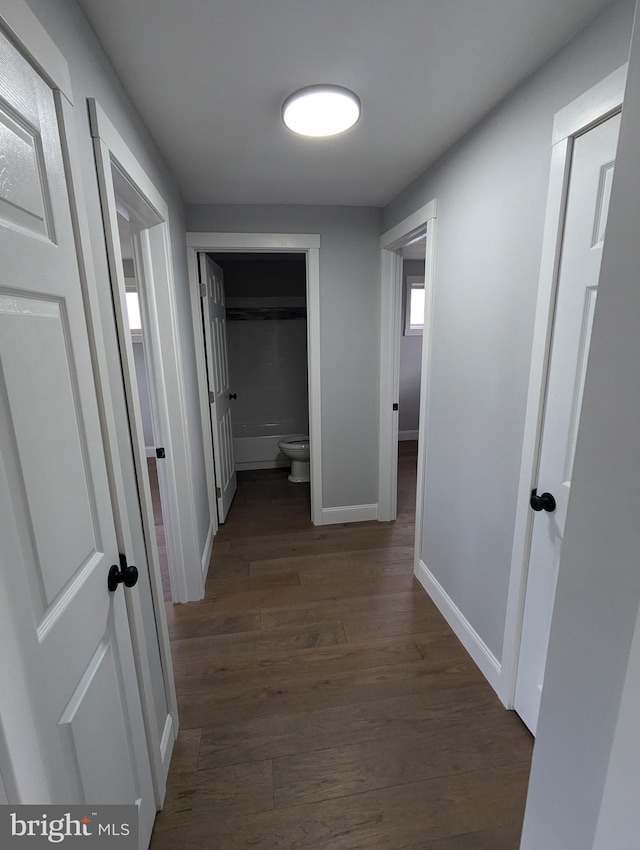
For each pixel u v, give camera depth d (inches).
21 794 23.2
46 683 26.2
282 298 176.4
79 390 32.7
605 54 40.8
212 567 102.6
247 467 179.0
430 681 68.6
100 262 41.3
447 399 78.4
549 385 51.7
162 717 55.4
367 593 92.0
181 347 83.4
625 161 22.8
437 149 72.6
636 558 22.9
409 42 45.5
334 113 56.7
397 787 52.4
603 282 24.5
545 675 31.0
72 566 30.6
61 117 31.2
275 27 42.7
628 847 24.1
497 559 64.6
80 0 37.6
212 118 60.3
